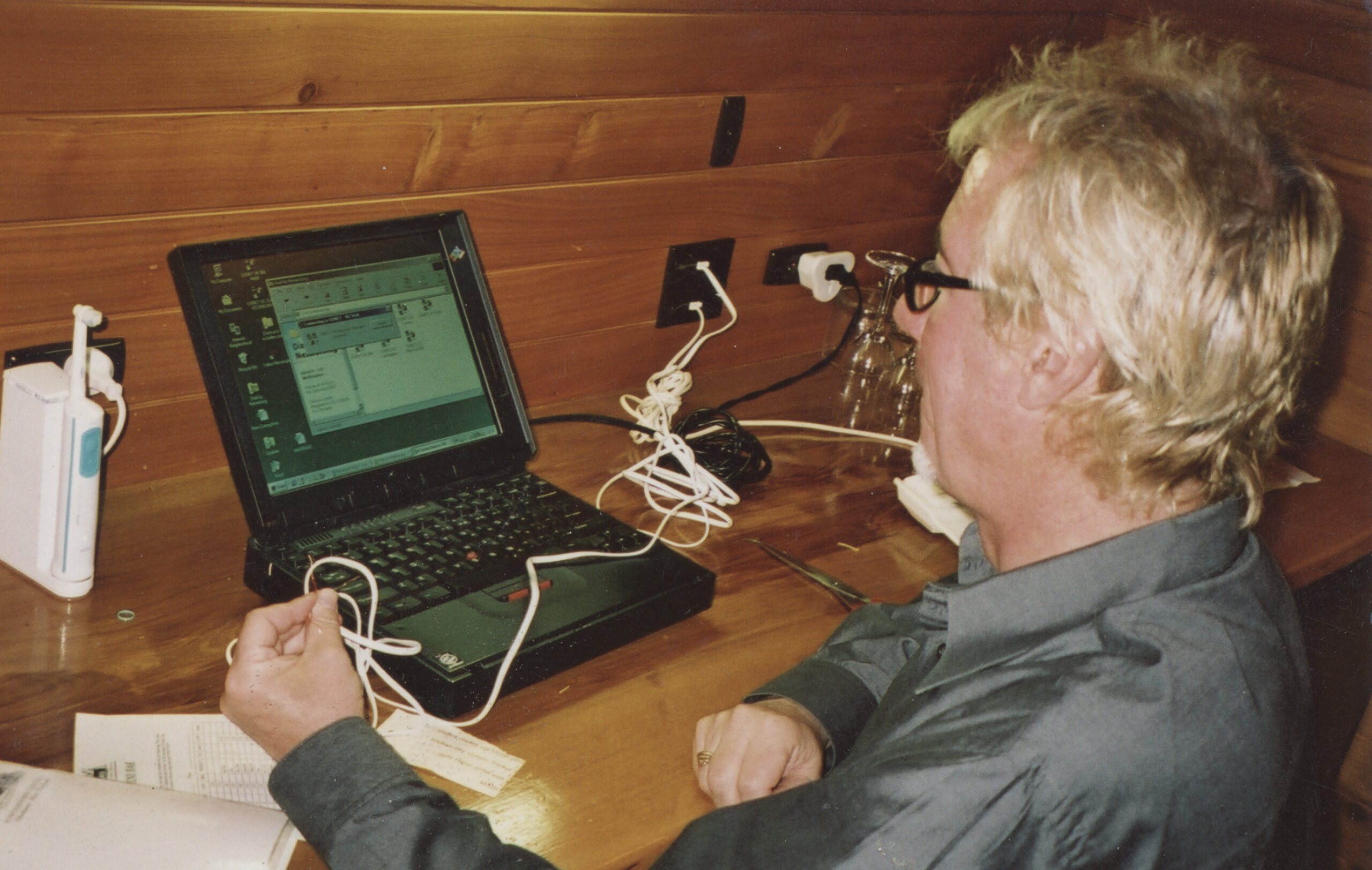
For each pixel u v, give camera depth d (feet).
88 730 2.80
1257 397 2.28
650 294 4.98
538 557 3.50
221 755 2.82
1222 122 2.24
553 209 4.42
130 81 3.24
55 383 3.17
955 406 2.54
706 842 2.31
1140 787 2.10
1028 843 2.11
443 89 3.85
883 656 3.41
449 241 3.96
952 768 2.11
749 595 3.82
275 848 2.51
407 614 3.21
